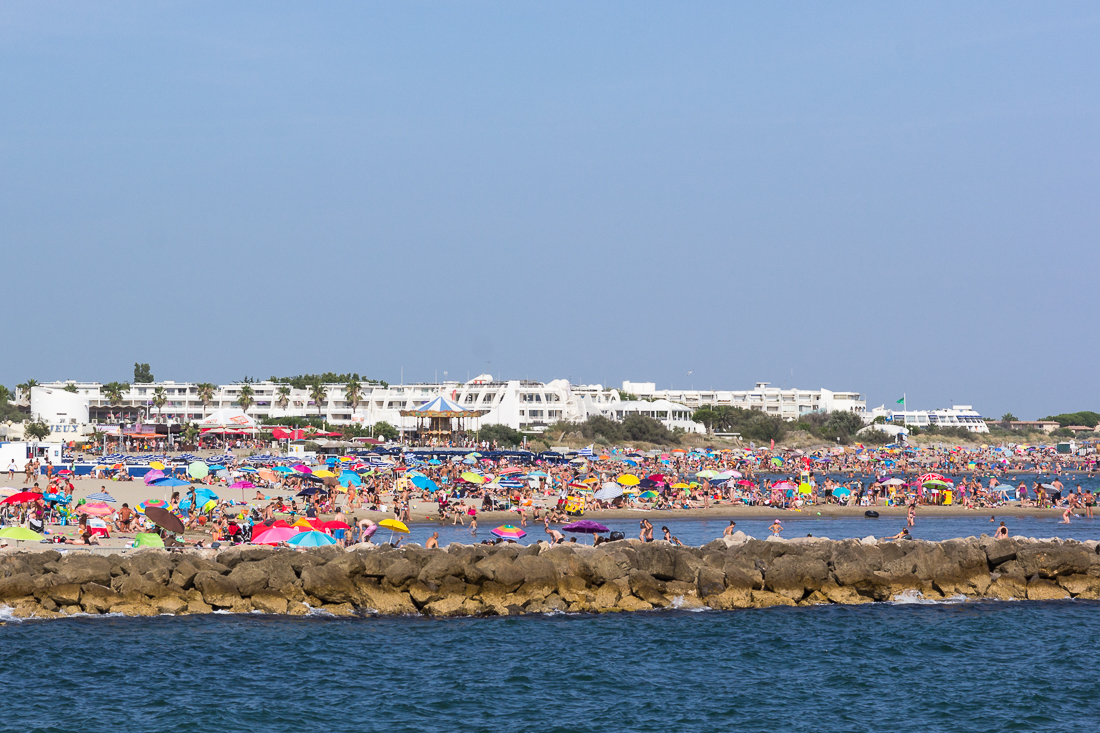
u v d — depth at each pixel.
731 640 54.25
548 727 40.75
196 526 79.25
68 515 78.56
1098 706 44.31
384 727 40.44
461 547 61.56
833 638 54.97
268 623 55.81
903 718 42.53
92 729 39.25
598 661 49.91
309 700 43.38
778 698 44.88
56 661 47.62
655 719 41.91
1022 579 65.56
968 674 48.75
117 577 57.22
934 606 63.22
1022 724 41.91
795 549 65.19
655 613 60.38
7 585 55.16
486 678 46.84
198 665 47.78
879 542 67.25
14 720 39.94
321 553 60.56
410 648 51.53
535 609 59.62
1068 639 55.19
